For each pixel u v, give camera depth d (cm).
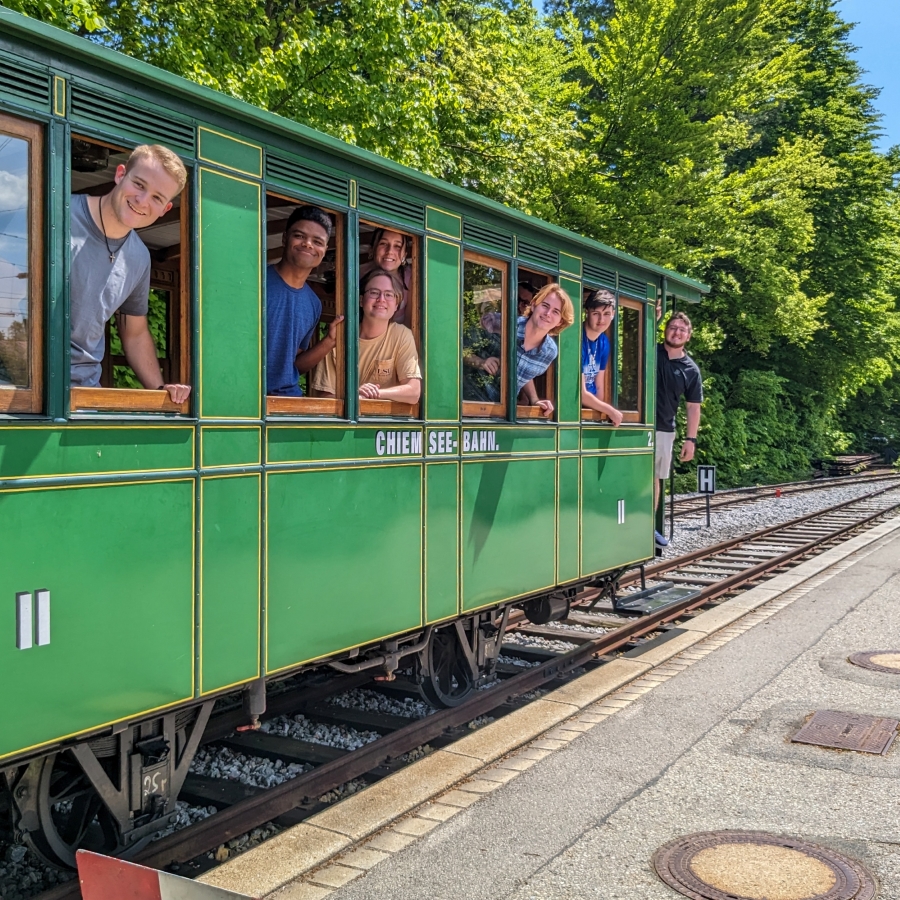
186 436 371
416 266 515
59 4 839
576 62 2108
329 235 455
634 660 702
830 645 751
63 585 321
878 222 3300
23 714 307
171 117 364
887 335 3444
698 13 1886
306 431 436
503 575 601
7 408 307
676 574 1123
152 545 356
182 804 445
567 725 556
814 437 3481
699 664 696
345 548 462
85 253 342
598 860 379
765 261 2534
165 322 559
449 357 543
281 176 419
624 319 777
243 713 422
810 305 2678
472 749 505
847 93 3431
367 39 1119
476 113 1462
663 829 409
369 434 479
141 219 347
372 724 557
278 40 1220
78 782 380
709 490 1594
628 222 1892
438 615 538
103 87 336
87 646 329
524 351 629
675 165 2005
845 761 490
